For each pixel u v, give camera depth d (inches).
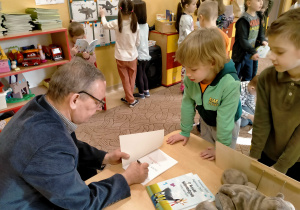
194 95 48.9
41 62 95.5
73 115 32.2
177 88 152.9
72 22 109.2
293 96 38.0
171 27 143.2
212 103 46.6
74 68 30.7
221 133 46.2
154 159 43.7
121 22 110.2
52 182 27.4
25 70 87.7
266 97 42.6
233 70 44.7
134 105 128.6
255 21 113.0
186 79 49.2
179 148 46.8
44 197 31.1
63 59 100.6
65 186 28.3
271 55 34.1
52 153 27.5
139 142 42.9
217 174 39.7
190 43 39.3
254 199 29.7
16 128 28.8
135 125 110.6
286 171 43.3
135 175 37.9
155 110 124.6
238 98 44.4
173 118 116.5
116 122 113.3
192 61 39.8
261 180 34.4
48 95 31.6
